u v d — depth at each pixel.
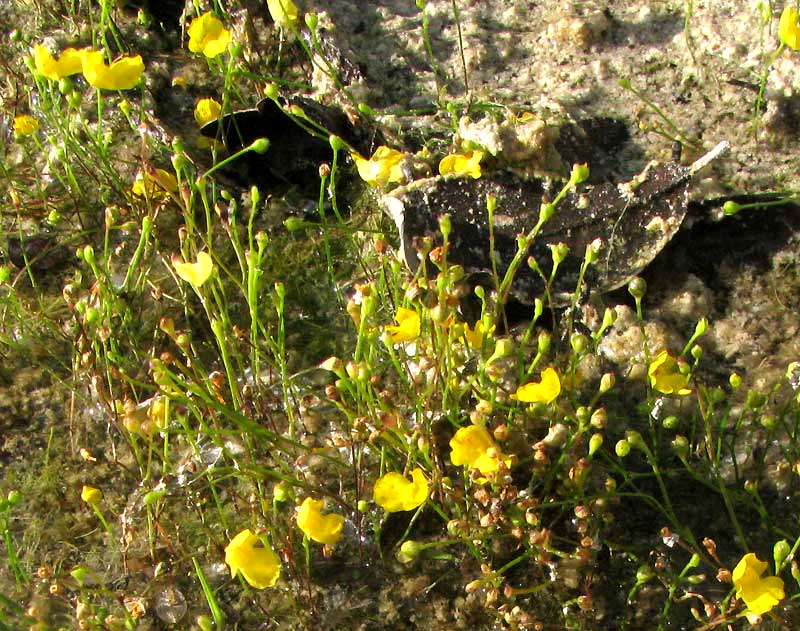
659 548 0.22
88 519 0.23
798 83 0.28
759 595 0.19
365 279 0.27
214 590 0.22
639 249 0.25
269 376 0.25
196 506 0.23
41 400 0.25
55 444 0.25
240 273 0.27
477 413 0.20
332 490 0.23
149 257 0.27
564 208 0.26
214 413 0.22
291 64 0.32
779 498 0.23
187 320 0.26
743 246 0.26
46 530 0.23
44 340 0.26
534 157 0.26
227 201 0.28
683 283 0.26
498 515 0.21
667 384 0.21
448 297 0.21
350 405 0.24
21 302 0.27
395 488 0.20
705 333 0.25
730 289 0.26
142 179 0.26
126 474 0.24
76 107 0.26
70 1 0.33
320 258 0.28
